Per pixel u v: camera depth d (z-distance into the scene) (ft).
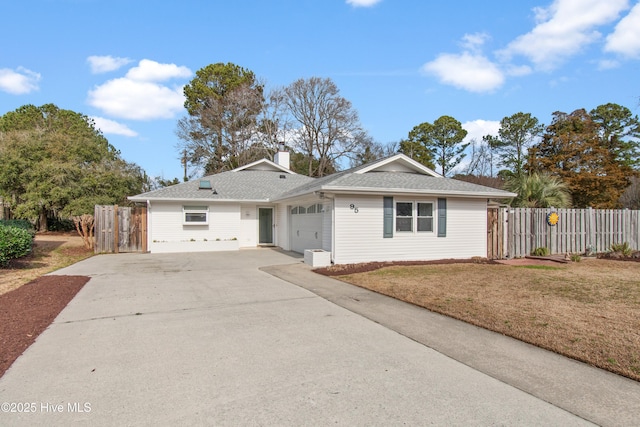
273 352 14.01
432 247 41.75
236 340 15.39
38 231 91.56
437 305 20.76
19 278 29.22
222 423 9.06
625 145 103.19
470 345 14.75
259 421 9.17
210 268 36.99
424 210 41.70
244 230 60.59
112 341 15.23
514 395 10.57
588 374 11.96
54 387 11.02
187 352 13.99
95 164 85.61
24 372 12.09
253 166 76.48
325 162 124.26
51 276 30.63
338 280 29.86
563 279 28.09
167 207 54.80
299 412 9.61
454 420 9.22
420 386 11.16
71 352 13.93
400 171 46.62
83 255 47.80
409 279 29.07
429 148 147.33
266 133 125.49
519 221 44.86
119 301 22.50
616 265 36.37
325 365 12.77
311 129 123.65
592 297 21.99
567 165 81.20
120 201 83.20
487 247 43.91
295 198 45.55
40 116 118.62
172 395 10.54
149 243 53.62
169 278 31.01
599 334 15.30
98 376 11.82
